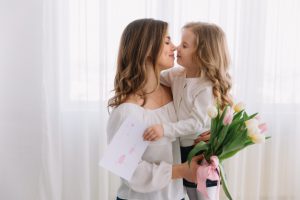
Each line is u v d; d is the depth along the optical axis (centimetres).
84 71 194
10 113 192
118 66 123
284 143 222
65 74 196
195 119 121
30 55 189
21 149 194
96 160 204
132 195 119
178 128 116
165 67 121
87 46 192
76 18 193
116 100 121
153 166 111
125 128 109
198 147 108
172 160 119
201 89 126
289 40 210
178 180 123
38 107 192
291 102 215
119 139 108
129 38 119
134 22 122
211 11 200
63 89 197
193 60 133
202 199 133
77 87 195
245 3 200
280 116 217
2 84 189
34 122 193
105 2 187
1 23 185
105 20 188
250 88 207
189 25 136
